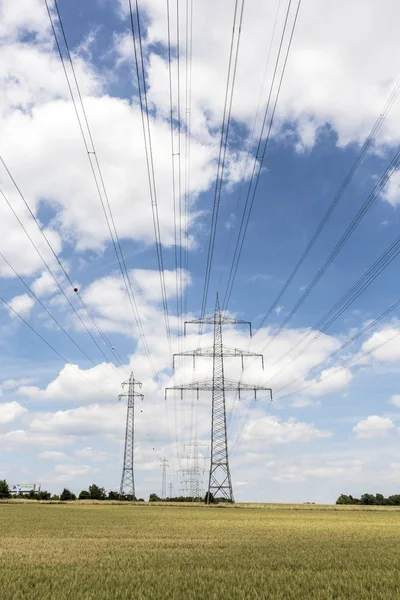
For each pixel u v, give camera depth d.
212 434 78.62
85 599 11.86
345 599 12.56
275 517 65.88
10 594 12.48
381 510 103.31
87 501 118.56
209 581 14.80
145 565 18.73
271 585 14.34
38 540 30.20
